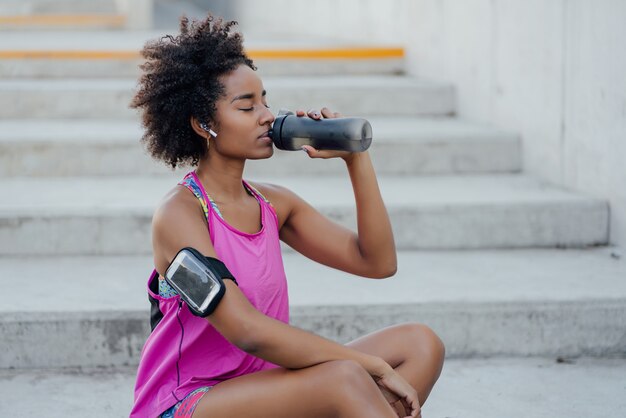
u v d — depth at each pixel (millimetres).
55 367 3418
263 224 2365
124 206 4207
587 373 3393
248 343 2137
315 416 2135
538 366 3465
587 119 4512
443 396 3168
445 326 3516
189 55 2297
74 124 5469
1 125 5398
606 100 4336
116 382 3297
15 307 3410
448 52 6090
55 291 3639
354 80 6305
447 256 4238
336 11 8852
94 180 4891
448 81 6102
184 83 2287
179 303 2293
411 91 5906
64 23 9633
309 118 2275
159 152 2393
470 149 5129
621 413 3021
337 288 3701
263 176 5035
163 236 2238
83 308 3404
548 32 4832
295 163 5059
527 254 4270
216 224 2285
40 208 4164
